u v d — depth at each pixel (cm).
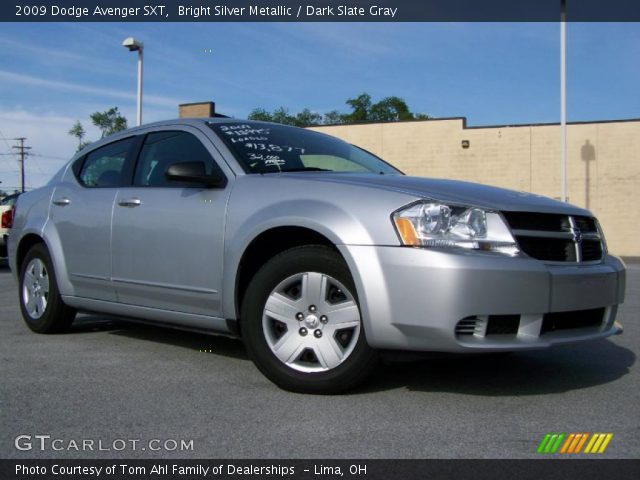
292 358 363
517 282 329
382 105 5919
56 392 370
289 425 312
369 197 349
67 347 493
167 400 354
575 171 2520
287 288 370
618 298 387
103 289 485
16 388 378
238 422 317
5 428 311
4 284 964
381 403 347
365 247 338
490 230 338
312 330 360
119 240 466
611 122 2473
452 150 2684
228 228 395
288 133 479
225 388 376
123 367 428
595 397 363
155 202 445
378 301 333
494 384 388
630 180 2458
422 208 335
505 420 322
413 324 327
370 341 339
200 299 412
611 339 538
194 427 311
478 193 358
